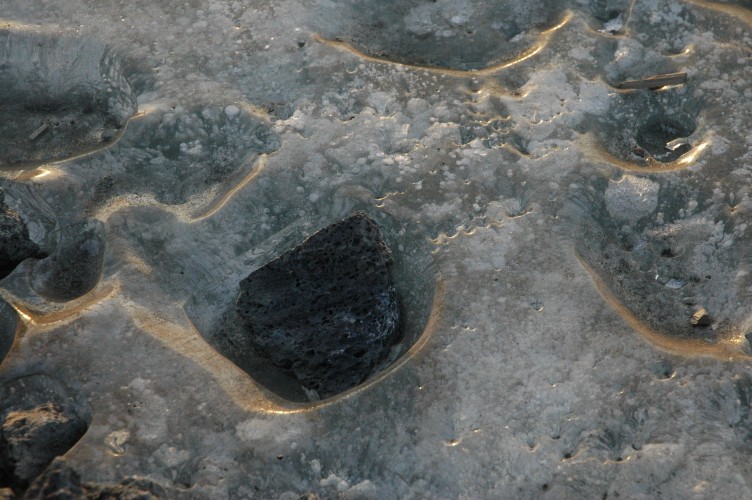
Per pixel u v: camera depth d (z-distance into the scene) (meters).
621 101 3.26
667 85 3.29
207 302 2.83
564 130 3.15
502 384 2.51
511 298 2.68
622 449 2.38
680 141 3.18
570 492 2.29
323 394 2.58
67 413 2.46
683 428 2.39
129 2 3.65
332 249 2.72
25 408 2.47
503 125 3.17
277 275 2.72
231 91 3.31
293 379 2.66
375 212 2.94
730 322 2.69
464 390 2.50
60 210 3.01
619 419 2.43
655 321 2.72
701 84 3.27
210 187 3.10
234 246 2.92
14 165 3.27
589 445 2.38
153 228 2.93
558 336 2.59
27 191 3.01
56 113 3.47
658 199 2.97
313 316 2.65
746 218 2.86
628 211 2.95
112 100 3.46
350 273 2.69
